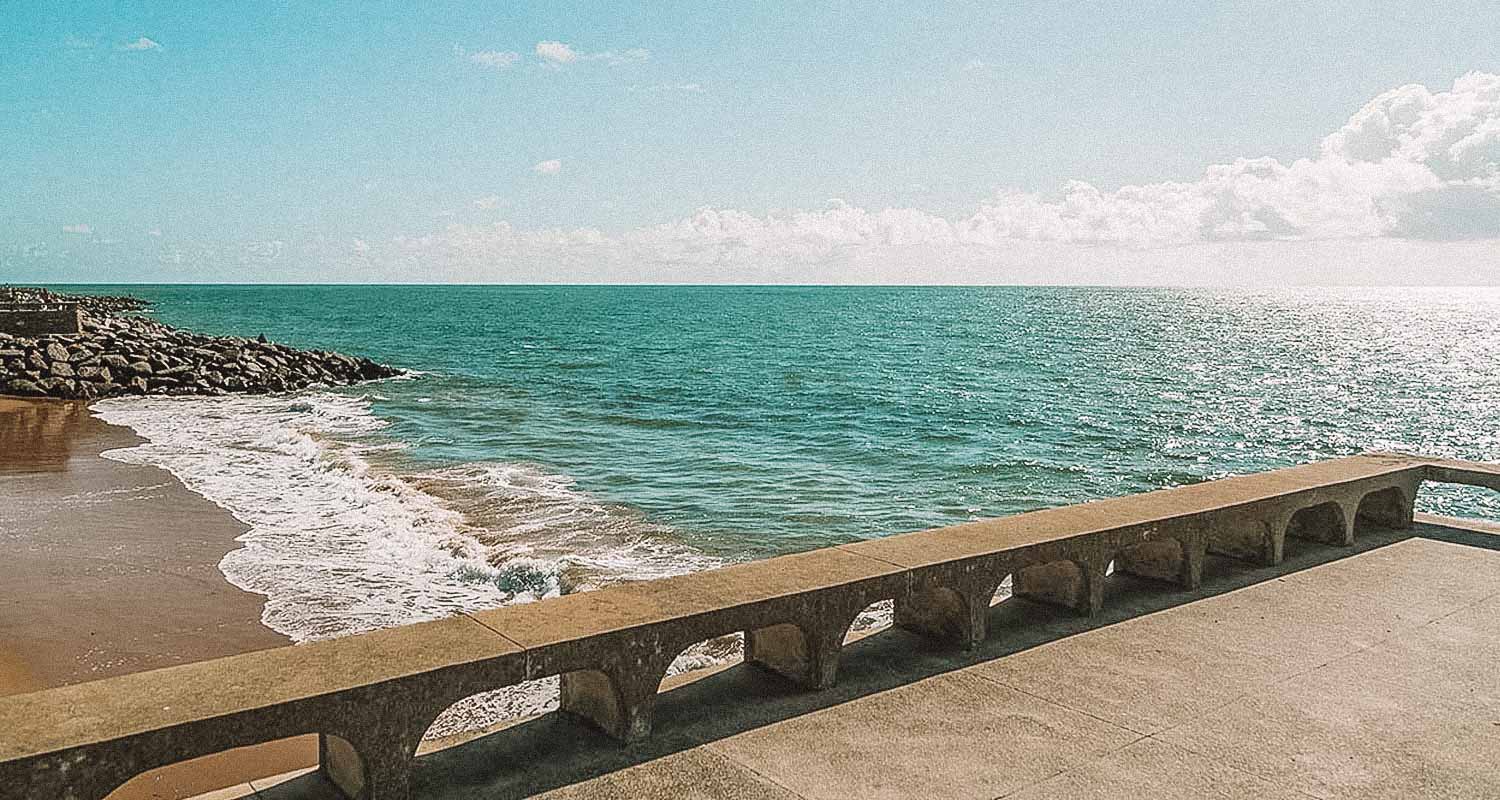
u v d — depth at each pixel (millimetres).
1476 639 5477
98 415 26625
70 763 2969
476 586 10750
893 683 4805
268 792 3820
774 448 23953
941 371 48219
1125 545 5887
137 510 14297
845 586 4695
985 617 5285
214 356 37469
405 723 3568
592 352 60406
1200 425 30609
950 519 16125
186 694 3357
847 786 3809
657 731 4273
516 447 22453
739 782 3834
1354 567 6852
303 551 12023
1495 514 19406
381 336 74250
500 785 3803
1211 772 3967
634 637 4082
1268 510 6738
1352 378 45781
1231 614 5852
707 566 11977
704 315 123750
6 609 9859
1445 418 33094
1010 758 4055
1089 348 64938
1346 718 4477
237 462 18781
